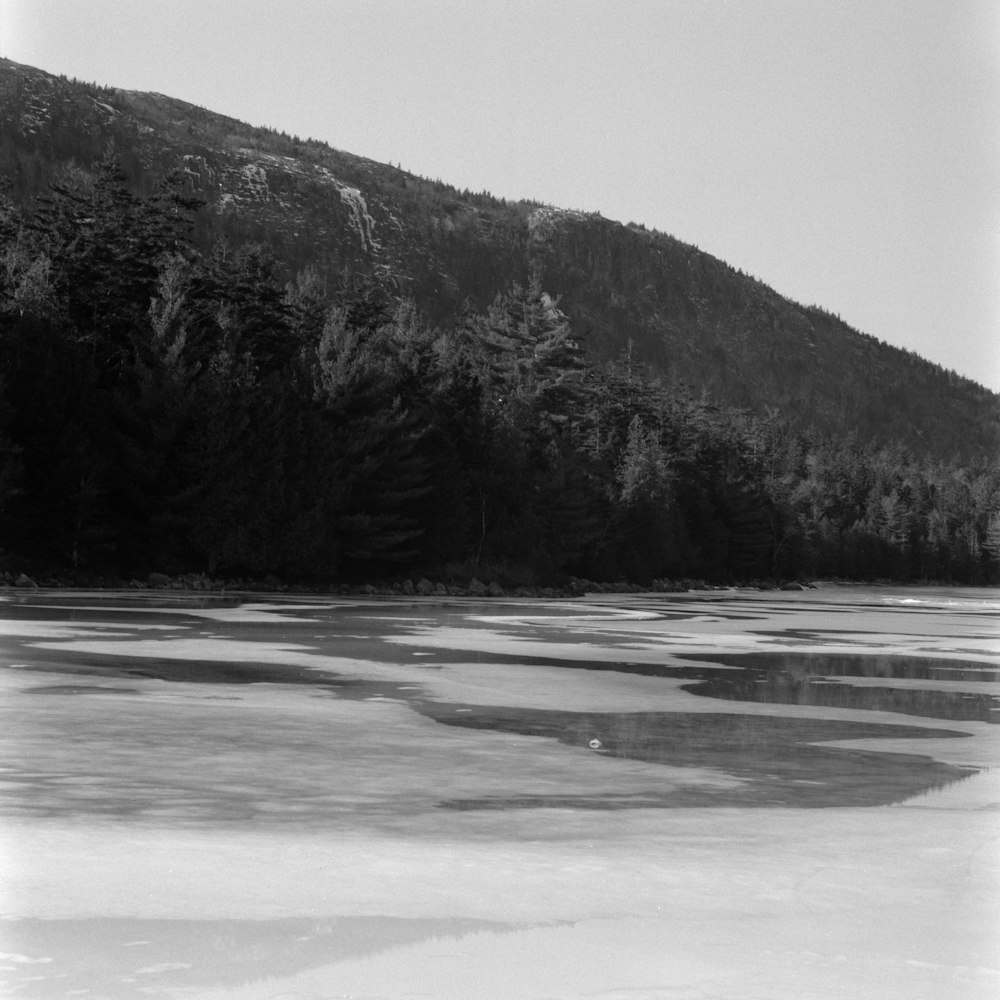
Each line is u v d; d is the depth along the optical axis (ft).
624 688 86.28
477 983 24.91
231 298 293.84
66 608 157.99
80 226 285.64
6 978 24.68
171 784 45.42
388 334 371.76
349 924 28.78
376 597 262.06
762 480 647.15
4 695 68.95
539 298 475.31
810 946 27.81
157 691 73.92
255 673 87.25
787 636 161.79
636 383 545.03
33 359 229.45
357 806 42.60
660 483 455.63
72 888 31.12
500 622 171.42
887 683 96.27
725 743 60.75
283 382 275.59
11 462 211.41
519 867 34.50
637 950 27.25
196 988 24.34
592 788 47.42
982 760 56.59
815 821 41.70
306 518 257.34
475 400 343.26
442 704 73.51
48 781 45.16
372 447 287.69
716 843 38.04
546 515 362.94
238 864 33.94
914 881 33.65
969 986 25.43
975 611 323.16
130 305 268.21
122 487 241.14
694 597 374.43
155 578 238.68
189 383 250.98
